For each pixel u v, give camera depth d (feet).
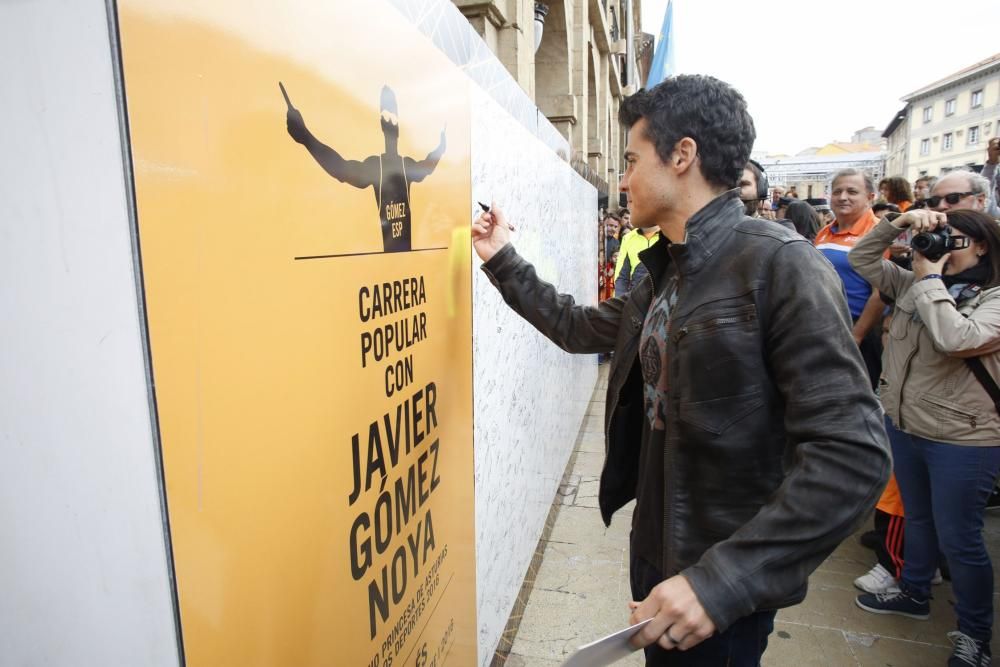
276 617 2.50
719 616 2.86
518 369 7.58
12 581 1.59
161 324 1.81
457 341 5.01
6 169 1.49
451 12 4.75
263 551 2.39
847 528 2.92
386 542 3.63
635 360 4.47
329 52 2.80
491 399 6.21
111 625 1.78
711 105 3.61
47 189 1.55
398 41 3.67
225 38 2.06
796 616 8.36
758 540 2.94
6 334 1.51
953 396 6.61
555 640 7.73
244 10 2.16
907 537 8.16
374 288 3.38
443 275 4.62
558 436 11.40
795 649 7.70
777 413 3.46
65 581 1.68
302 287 2.61
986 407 6.46
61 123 1.56
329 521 2.93
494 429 6.37
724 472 3.50
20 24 1.48
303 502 2.68
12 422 1.55
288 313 2.51
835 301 3.18
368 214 3.28
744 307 3.37
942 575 9.25
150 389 1.79
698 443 3.55
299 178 2.56
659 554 4.07
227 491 2.15
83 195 1.61
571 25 18.58
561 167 11.18
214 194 2.02
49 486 1.62
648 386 4.12
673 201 3.79
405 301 3.85
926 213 6.57
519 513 7.87
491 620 6.46
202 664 2.05
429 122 4.25
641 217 3.95
